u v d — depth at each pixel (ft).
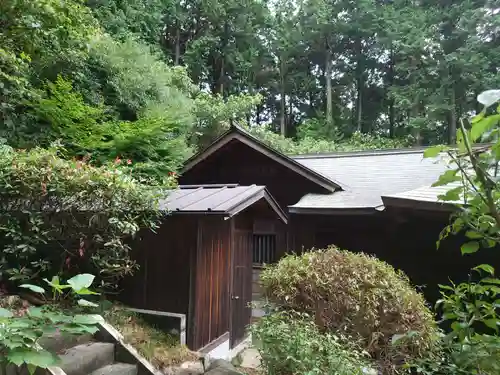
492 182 4.03
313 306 9.66
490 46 54.90
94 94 23.50
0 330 5.42
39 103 19.03
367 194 20.53
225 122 42.22
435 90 56.24
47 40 18.63
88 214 10.25
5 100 17.69
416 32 58.18
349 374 7.47
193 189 13.50
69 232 10.48
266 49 75.56
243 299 15.07
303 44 75.61
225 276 13.38
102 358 8.58
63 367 7.57
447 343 5.85
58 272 10.68
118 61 25.00
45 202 10.24
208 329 11.95
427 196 14.21
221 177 26.14
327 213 18.88
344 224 20.85
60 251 10.98
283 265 10.55
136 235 11.74
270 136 51.03
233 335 13.93
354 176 24.41
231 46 67.00
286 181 24.20
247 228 15.66
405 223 17.58
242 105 45.32
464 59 52.01
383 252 19.12
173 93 30.45
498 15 51.90
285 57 75.46
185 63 59.82
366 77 77.46
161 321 10.66
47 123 20.15
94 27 21.38
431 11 61.41
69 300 10.30
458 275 15.53
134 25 37.45
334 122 71.00
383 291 9.49
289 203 23.76
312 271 9.93
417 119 55.47
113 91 25.03
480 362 4.84
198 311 11.31
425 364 6.65
